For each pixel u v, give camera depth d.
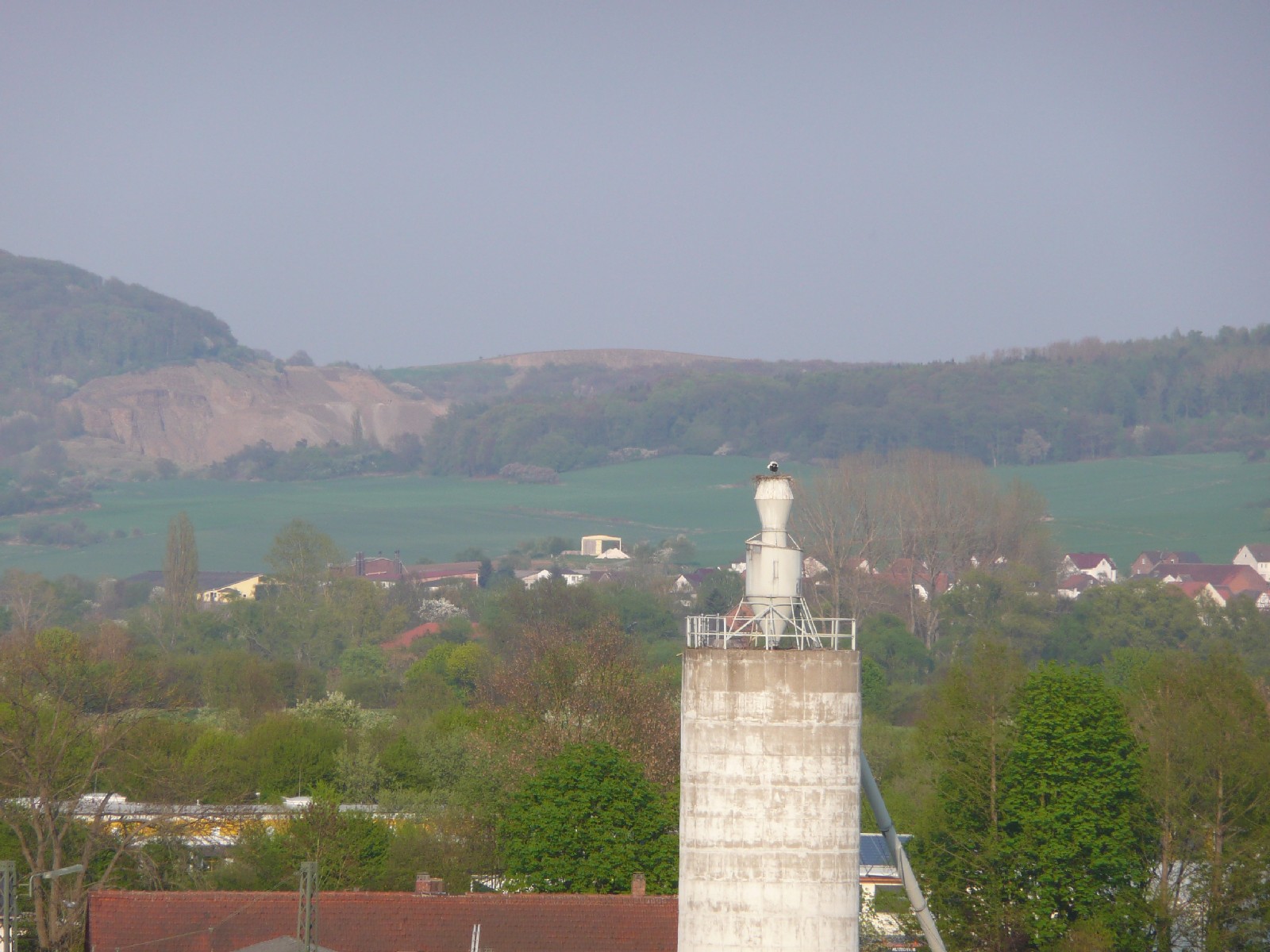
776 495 84.00
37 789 135.25
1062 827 127.12
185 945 105.44
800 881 79.19
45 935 128.25
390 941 105.38
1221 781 132.38
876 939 129.25
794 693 79.56
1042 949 124.81
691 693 80.44
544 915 106.75
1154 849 136.75
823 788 79.50
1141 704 150.88
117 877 141.62
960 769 133.38
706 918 79.75
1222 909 126.75
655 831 134.62
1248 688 148.75
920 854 136.38
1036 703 133.50
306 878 93.94
